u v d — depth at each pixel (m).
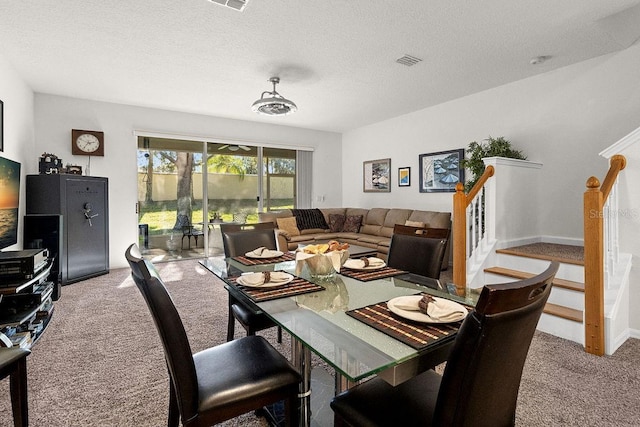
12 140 3.56
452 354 0.80
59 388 1.87
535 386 1.89
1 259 2.38
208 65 3.57
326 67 3.63
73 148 4.62
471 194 3.24
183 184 5.66
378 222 5.87
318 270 1.75
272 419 1.58
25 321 2.32
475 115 4.63
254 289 1.61
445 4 2.46
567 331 2.48
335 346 1.04
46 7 2.49
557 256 3.01
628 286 2.50
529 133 4.04
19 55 3.32
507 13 2.59
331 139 7.14
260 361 1.37
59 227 3.59
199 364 1.34
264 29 2.81
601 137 3.46
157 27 2.78
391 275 1.88
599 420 1.60
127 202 5.09
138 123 5.14
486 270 3.24
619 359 2.18
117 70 3.71
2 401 1.76
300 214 6.25
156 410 1.68
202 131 5.68
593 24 2.76
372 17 2.63
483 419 0.88
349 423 1.09
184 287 3.95
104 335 2.59
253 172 6.32
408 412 1.06
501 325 0.77
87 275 4.26
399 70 3.73
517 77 4.01
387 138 6.12
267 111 4.02
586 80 3.55
